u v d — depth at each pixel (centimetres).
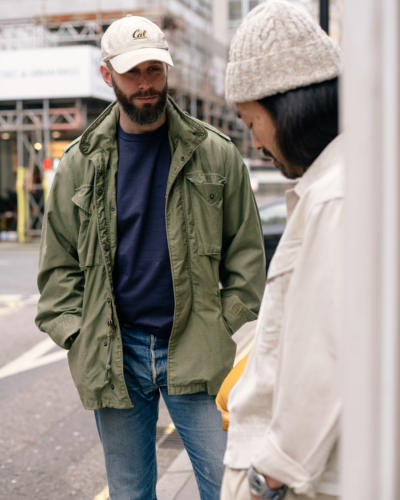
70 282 200
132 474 195
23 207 2181
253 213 200
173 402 192
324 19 548
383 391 57
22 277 1242
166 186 189
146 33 180
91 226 189
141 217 187
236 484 112
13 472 346
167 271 188
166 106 190
